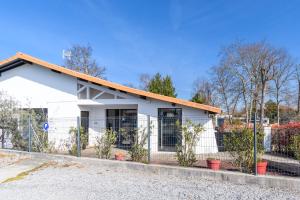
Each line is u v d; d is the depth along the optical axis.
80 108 14.28
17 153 11.16
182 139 8.49
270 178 6.42
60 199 5.57
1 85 15.43
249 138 7.39
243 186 6.48
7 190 6.27
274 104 39.88
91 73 40.53
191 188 6.31
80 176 7.61
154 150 12.23
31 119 11.81
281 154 10.12
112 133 10.20
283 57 38.19
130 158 9.81
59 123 13.59
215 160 7.76
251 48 38.69
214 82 42.28
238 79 39.84
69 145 12.18
